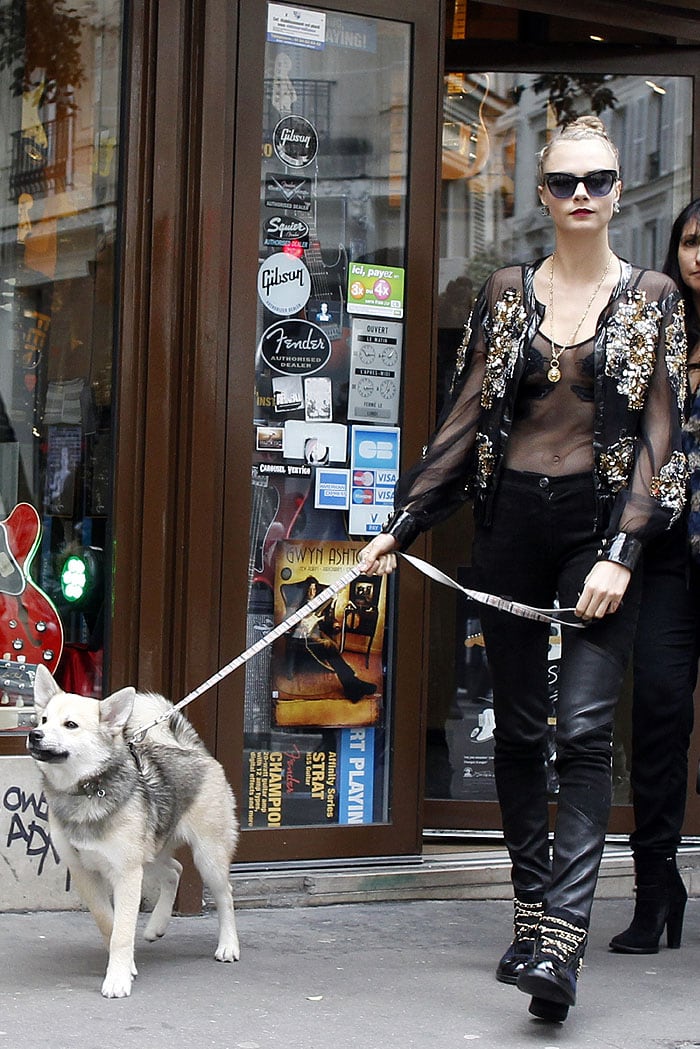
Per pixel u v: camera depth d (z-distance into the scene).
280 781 5.38
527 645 4.27
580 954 3.77
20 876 4.97
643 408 4.07
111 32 5.20
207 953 4.58
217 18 5.09
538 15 6.39
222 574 5.21
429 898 5.46
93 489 5.18
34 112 5.30
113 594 5.08
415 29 5.57
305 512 5.44
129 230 5.11
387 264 5.58
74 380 5.22
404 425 5.58
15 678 5.19
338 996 4.14
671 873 4.85
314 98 5.45
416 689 5.55
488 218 6.55
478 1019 3.96
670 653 4.79
